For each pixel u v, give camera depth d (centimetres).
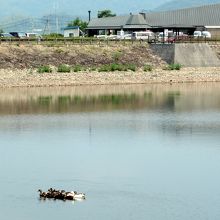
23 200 8112
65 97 16988
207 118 13888
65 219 7550
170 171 9350
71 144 11131
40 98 16725
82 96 17225
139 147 10894
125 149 10731
